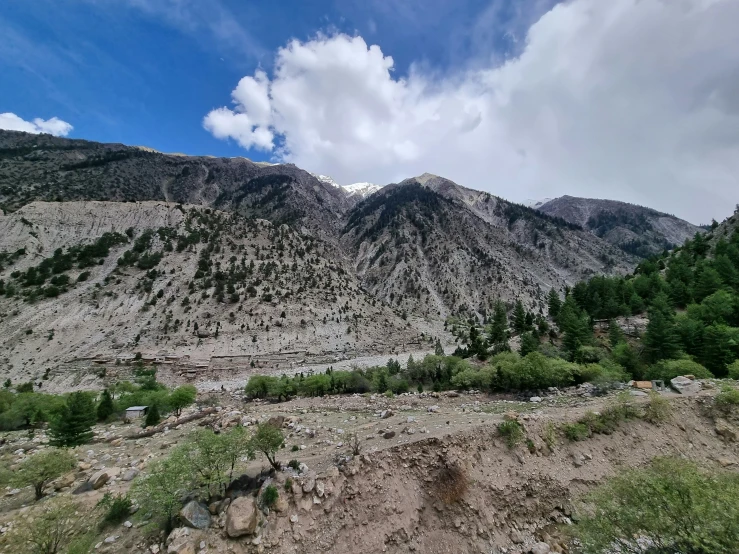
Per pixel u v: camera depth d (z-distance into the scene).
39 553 17.59
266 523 19.84
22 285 135.00
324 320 156.12
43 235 165.38
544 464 26.78
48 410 50.59
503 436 27.88
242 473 24.00
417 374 74.56
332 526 20.84
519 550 21.91
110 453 31.62
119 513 20.20
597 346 70.00
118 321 129.12
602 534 17.67
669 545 16.05
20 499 23.73
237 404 61.22
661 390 39.47
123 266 157.62
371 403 46.22
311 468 24.09
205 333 130.25
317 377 69.75
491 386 50.28
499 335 96.00
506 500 24.16
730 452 29.45
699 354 55.69
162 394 61.25
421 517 22.69
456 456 25.27
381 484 23.33
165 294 147.75
